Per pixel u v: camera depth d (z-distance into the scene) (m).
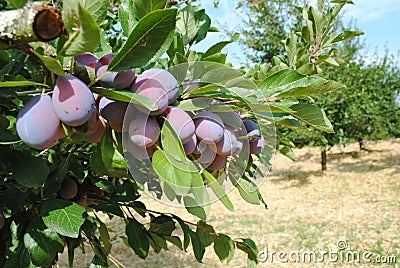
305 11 1.83
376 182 11.99
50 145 0.77
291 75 1.13
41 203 1.13
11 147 1.02
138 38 0.79
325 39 1.83
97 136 0.95
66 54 0.70
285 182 13.02
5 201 1.20
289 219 8.69
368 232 7.45
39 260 1.09
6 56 0.97
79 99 0.74
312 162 17.00
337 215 8.79
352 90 13.45
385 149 19.44
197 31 1.59
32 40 0.69
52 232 1.11
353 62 14.66
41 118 0.74
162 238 1.72
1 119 1.05
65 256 6.66
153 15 0.76
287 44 1.77
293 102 1.20
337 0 1.72
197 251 1.56
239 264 6.15
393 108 17.67
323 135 12.71
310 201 10.38
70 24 0.66
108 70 0.80
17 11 0.67
